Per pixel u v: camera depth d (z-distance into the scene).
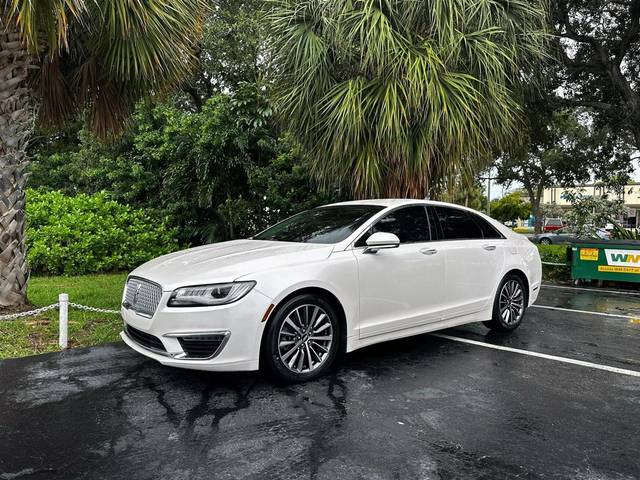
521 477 2.80
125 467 2.88
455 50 7.08
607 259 10.20
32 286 8.45
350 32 6.95
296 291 4.15
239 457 2.99
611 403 3.87
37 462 2.94
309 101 7.60
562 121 14.03
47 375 4.39
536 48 7.86
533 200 36.59
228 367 3.81
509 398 3.95
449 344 5.55
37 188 16.45
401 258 4.83
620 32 11.91
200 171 10.52
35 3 4.81
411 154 7.12
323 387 4.13
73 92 7.08
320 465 2.90
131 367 4.61
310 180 10.10
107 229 10.66
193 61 7.09
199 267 4.13
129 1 5.49
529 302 6.35
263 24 8.08
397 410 3.68
